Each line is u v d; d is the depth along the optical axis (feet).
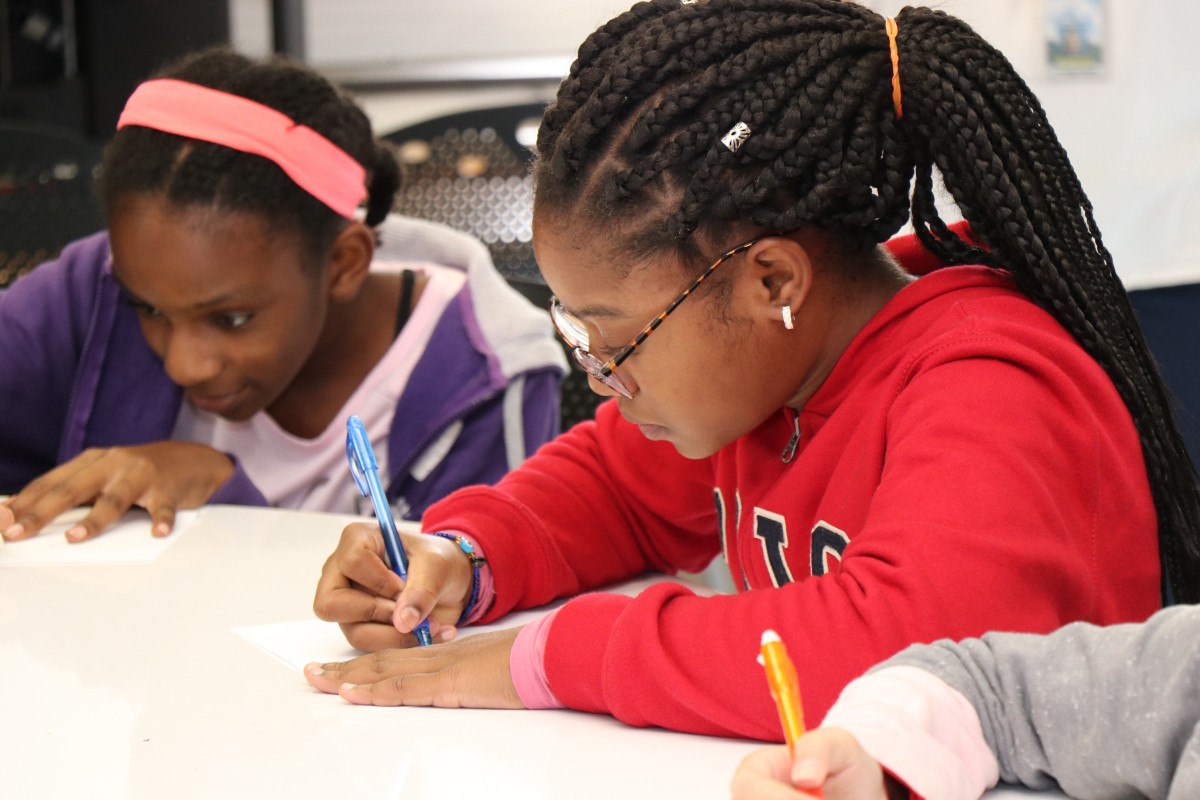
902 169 2.95
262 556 3.90
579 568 3.82
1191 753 1.85
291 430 5.32
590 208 2.89
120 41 9.26
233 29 10.48
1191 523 3.02
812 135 2.82
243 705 2.69
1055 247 2.95
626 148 2.86
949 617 2.31
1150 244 5.97
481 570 3.48
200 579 3.66
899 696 2.04
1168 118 5.92
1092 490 2.63
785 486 3.22
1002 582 2.35
